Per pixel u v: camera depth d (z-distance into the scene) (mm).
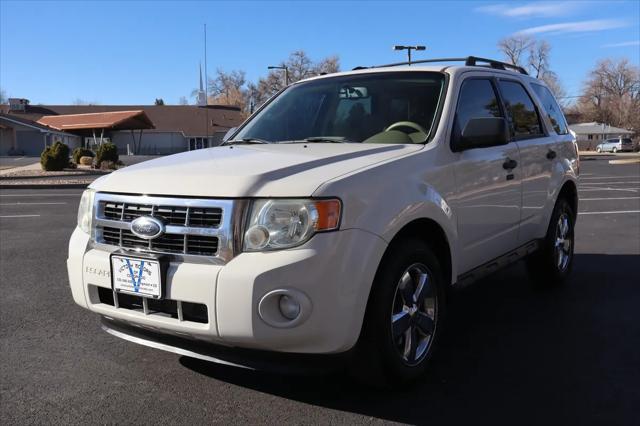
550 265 5676
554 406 3365
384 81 4539
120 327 3518
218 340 3047
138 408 3365
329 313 2963
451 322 4898
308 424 3172
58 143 29609
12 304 5480
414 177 3555
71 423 3197
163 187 3248
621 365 3951
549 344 4359
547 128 5652
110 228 3408
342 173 3221
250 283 2924
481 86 4688
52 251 8203
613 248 8023
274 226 2998
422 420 3217
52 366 3982
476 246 4262
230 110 67438
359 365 3314
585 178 23469
